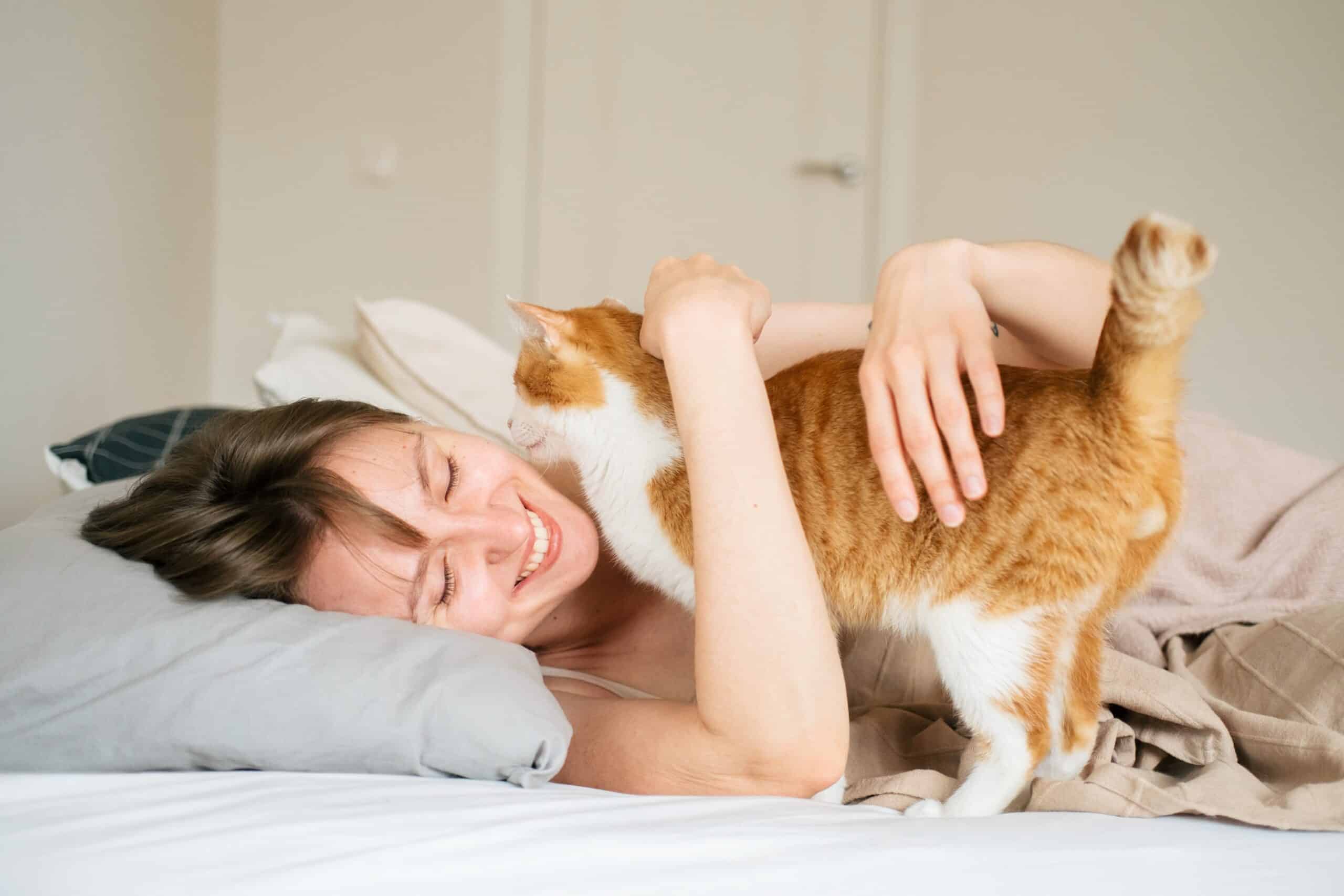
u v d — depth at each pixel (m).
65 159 2.35
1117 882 0.77
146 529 1.10
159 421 1.93
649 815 0.87
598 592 1.42
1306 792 0.95
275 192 3.70
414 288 3.84
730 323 1.06
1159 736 1.15
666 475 1.26
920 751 1.23
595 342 1.31
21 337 2.14
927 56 4.15
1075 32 4.08
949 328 0.99
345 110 3.76
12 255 2.10
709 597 1.00
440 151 3.85
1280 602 1.40
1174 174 4.05
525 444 1.42
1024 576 1.06
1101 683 1.15
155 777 0.91
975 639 1.09
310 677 0.95
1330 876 0.80
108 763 0.95
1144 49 4.05
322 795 0.85
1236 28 4.00
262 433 1.16
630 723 1.09
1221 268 4.02
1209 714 1.12
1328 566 1.41
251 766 0.95
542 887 0.73
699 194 4.12
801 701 0.99
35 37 2.20
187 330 3.33
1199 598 1.41
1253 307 4.02
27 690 0.95
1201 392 4.02
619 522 1.30
